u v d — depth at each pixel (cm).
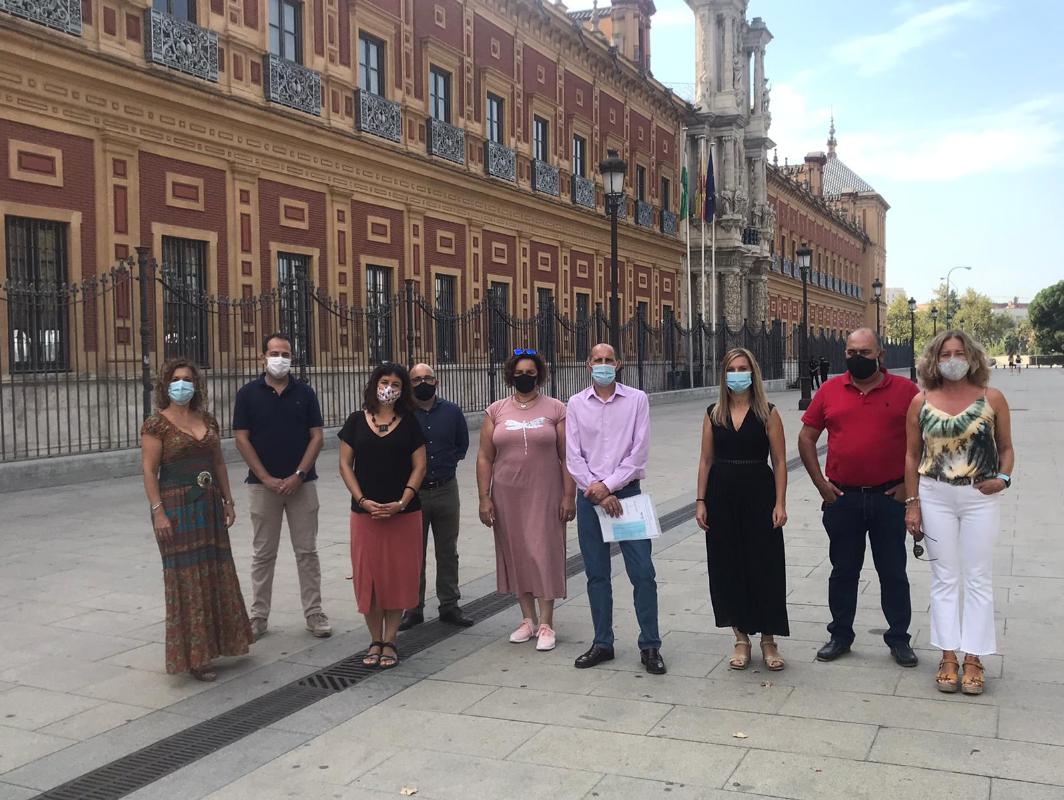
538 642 566
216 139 1600
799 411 2648
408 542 541
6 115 1270
